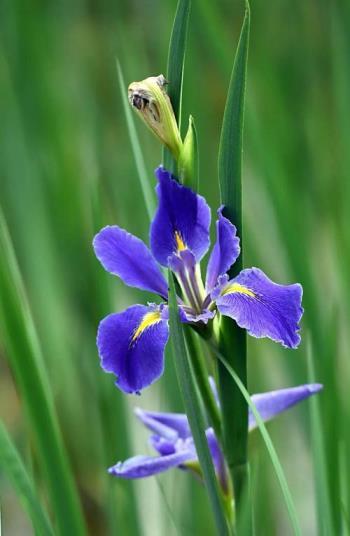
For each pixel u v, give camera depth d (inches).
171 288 44.5
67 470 51.4
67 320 82.4
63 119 90.7
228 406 46.4
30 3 89.9
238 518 46.9
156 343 45.6
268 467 60.1
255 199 88.3
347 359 72.9
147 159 75.7
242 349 46.1
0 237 51.2
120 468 46.8
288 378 70.7
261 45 89.1
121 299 78.9
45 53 90.8
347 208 75.4
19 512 78.6
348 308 72.0
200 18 71.6
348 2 76.7
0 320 50.9
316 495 50.8
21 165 86.9
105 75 103.3
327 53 101.7
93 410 75.4
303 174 87.2
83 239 85.0
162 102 45.8
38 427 51.1
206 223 46.7
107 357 45.4
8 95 88.6
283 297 45.0
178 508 61.8
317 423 50.3
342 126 77.3
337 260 74.9
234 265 46.5
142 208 70.9
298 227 71.3
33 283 83.0
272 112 86.7
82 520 51.7
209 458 45.3
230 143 45.9
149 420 48.3
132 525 57.6
